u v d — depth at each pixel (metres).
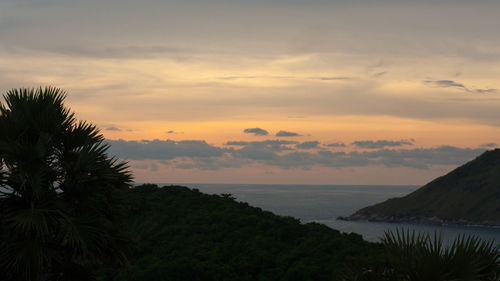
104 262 11.35
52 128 11.16
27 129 10.95
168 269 33.81
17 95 11.39
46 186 10.72
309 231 46.25
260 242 41.25
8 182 10.31
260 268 36.50
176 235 42.84
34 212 9.90
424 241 8.97
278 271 35.41
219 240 42.28
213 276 34.38
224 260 37.56
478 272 8.75
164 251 39.06
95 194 11.02
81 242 10.09
